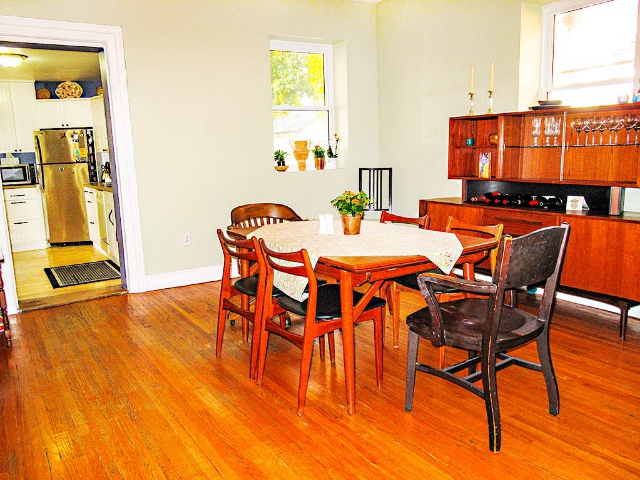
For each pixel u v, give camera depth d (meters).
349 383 2.29
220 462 1.97
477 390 2.04
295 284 2.41
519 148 4.01
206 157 4.56
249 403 2.43
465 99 4.45
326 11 5.02
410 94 5.05
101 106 6.52
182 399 2.48
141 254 4.35
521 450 2.00
